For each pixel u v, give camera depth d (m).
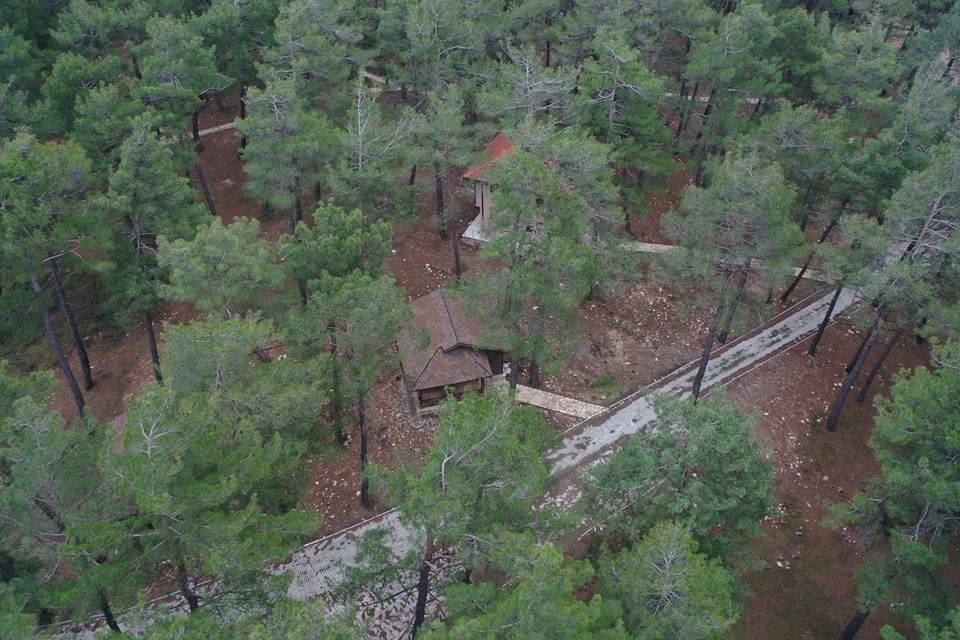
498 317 30.44
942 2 56.22
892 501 23.73
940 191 28.89
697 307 43.22
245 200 49.62
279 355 37.94
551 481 24.84
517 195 28.03
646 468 21.81
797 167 38.69
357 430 35.25
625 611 19.56
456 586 18.84
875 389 38.91
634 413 36.44
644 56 46.53
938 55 51.22
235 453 21.47
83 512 19.64
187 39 43.03
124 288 32.84
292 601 17.70
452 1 45.12
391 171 40.03
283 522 21.66
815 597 29.52
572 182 31.61
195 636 16.91
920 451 22.67
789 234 29.12
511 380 33.28
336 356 27.80
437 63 43.38
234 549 18.83
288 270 27.95
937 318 29.31
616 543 24.95
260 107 35.56
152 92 38.06
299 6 41.50
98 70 41.62
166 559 20.14
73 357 40.94
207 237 26.33
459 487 18.73
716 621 17.69
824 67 44.41
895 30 66.81
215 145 55.34
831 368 40.22
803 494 33.53
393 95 53.94
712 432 21.30
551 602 15.74
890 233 31.19
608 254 33.75
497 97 36.59
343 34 42.28
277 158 35.62
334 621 18.28
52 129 39.69
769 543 31.42
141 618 17.50
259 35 48.91
